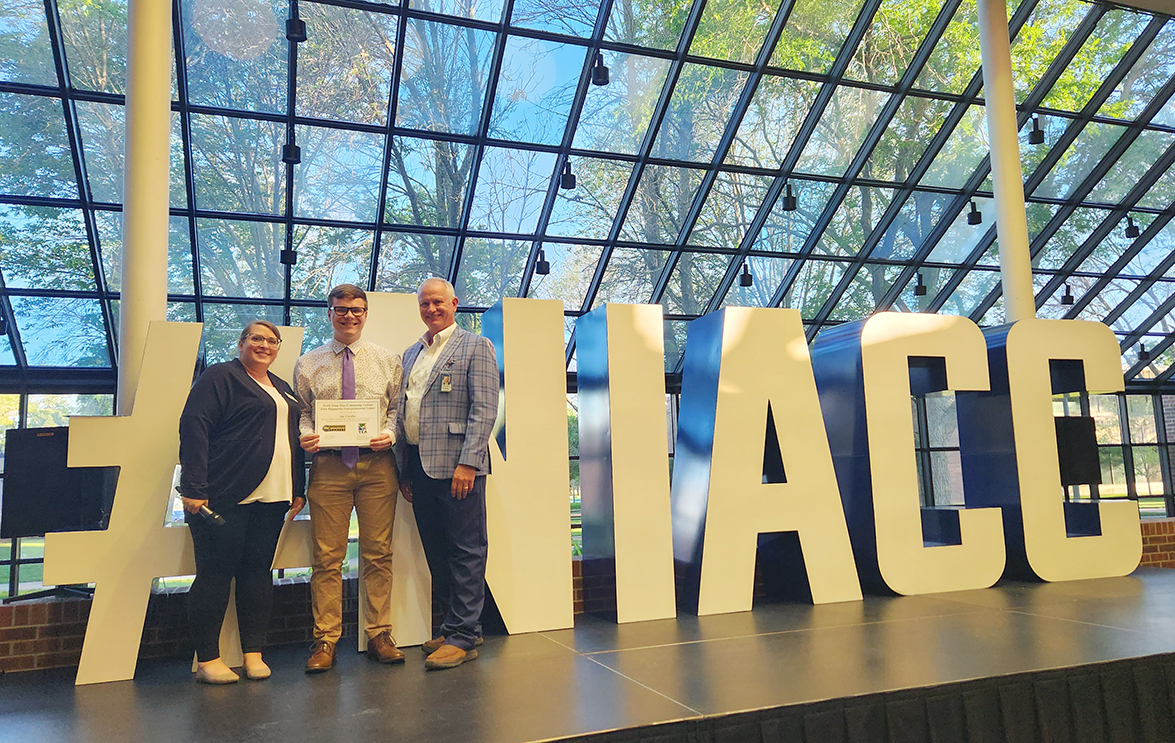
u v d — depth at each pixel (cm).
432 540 333
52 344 877
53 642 325
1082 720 272
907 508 448
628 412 408
